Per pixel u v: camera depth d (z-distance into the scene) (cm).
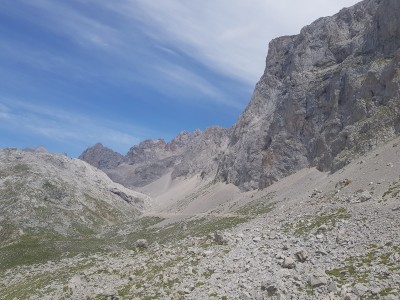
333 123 15838
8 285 9325
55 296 6031
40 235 19550
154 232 19450
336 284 3888
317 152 16688
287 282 4262
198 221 18112
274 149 19375
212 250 6184
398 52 13200
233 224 12762
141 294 5169
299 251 4912
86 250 15875
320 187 10981
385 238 4756
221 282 4866
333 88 16988
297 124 18888
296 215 7494
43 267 12612
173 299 4716
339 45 19762
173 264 5994
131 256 7375
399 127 11550
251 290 4375
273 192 16712
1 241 18575
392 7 14788
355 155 11956
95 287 5972
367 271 4059
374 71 14075
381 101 13450
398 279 3697
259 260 5266
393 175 7931
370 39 16400
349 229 5475
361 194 7181
